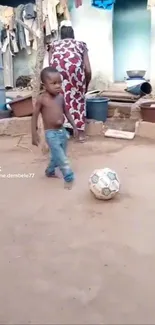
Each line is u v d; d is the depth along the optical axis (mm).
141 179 4992
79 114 6699
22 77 10211
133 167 5473
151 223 3805
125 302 2678
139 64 9414
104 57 9297
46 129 4863
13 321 2527
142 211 4066
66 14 9031
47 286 2881
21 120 7422
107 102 7406
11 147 6695
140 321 2494
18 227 3789
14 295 2791
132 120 7559
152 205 4211
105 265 3123
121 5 9180
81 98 6684
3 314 2598
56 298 2744
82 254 3289
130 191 4613
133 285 2859
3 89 7828
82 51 6566
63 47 6488
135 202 4293
